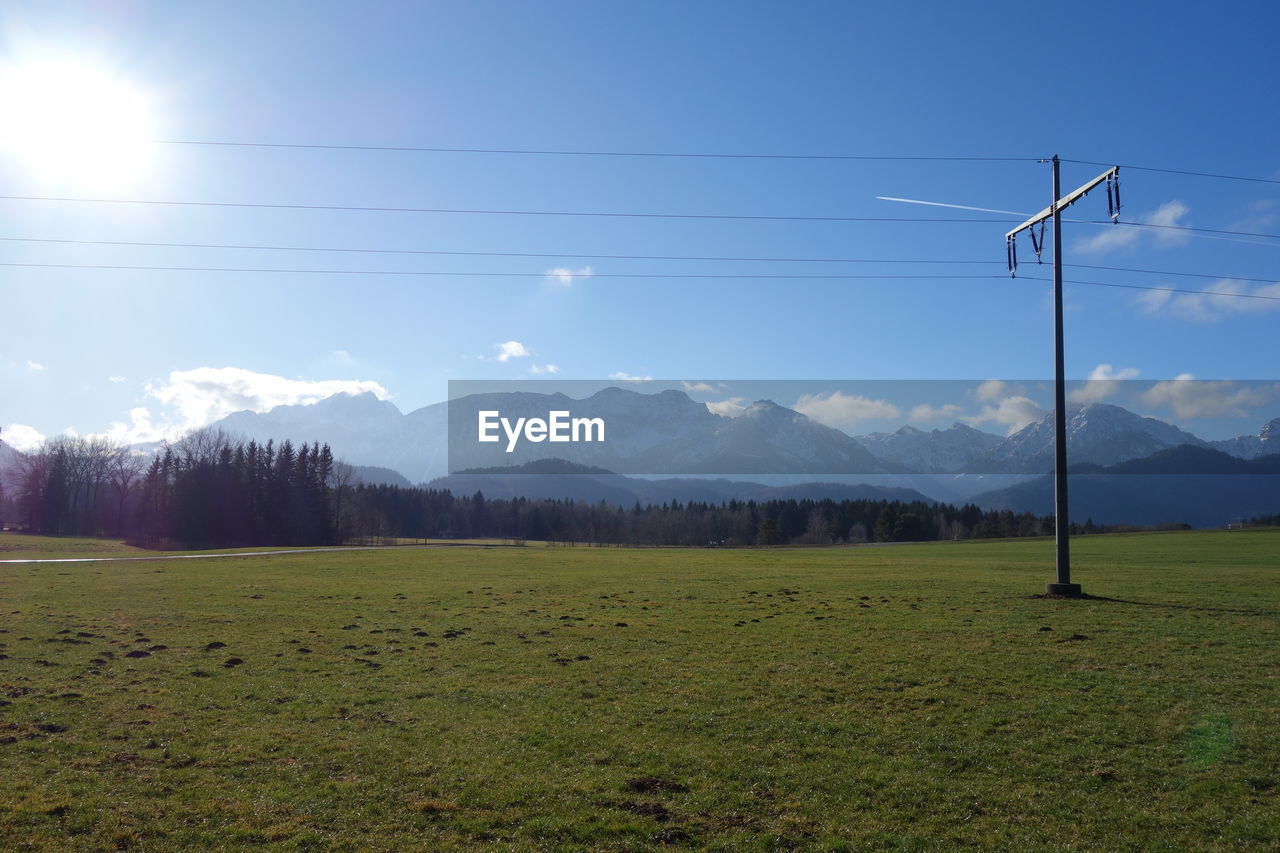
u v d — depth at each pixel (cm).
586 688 1923
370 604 3481
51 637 2488
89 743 1469
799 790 1291
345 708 1744
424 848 1080
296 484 15012
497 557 7600
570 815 1189
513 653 2348
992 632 2570
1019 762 1402
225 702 1773
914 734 1552
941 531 16525
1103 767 1372
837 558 7550
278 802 1225
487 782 1316
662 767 1391
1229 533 10338
